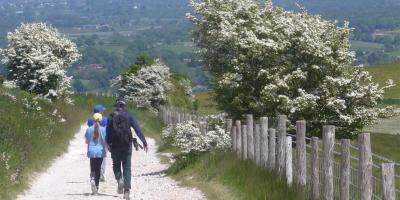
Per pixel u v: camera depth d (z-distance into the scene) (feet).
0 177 66.54
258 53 87.15
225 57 96.43
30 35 161.68
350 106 88.17
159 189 72.13
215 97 94.94
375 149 113.60
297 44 88.58
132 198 65.31
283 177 57.26
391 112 89.20
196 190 68.08
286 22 88.94
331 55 88.74
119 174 64.03
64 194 68.13
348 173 44.78
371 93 87.40
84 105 239.09
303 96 84.38
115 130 62.28
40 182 78.74
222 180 66.80
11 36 161.27
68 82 165.17
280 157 58.95
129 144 62.85
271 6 95.61
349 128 88.69
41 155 93.09
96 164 67.62
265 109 87.86
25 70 159.02
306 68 88.69
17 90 133.69
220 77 92.07
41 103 132.05
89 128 67.92
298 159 53.16
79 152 117.91
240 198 58.59
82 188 74.38
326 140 47.50
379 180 43.24
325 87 87.45
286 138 57.26
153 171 94.48
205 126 89.76
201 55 99.60
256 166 63.93
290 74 86.89
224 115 90.17
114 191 71.87
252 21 94.12
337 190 48.29
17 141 83.76
